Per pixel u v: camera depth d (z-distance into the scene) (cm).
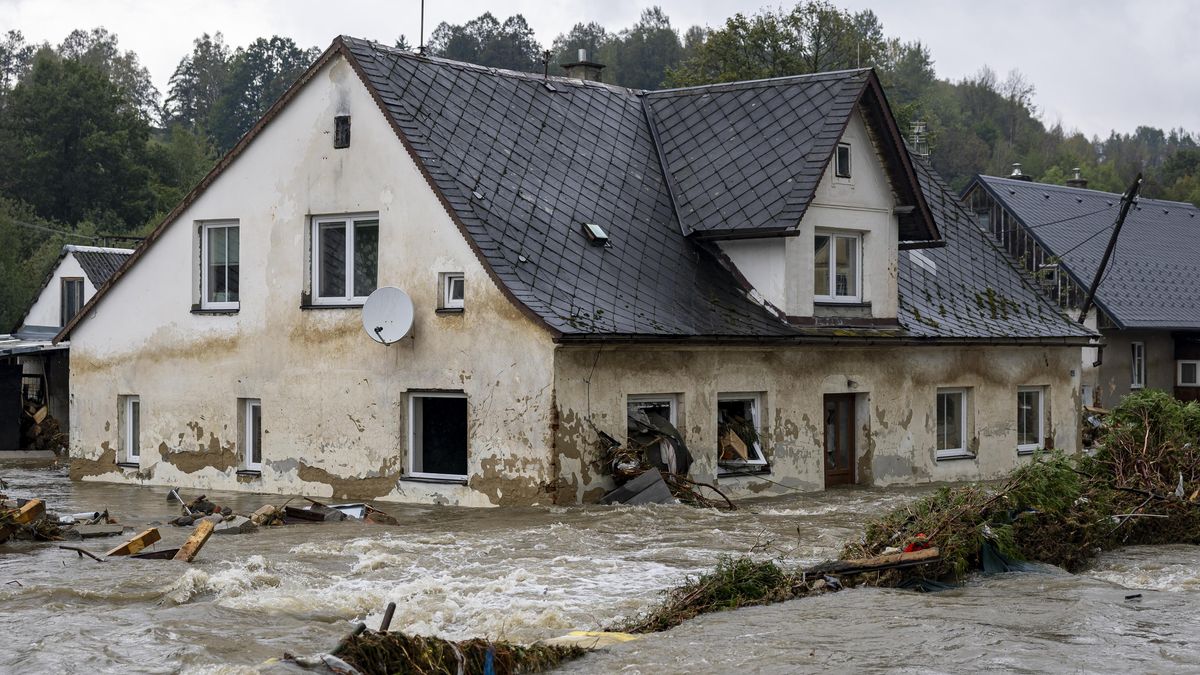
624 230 2430
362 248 2381
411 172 2270
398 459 2281
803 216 2430
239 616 1241
